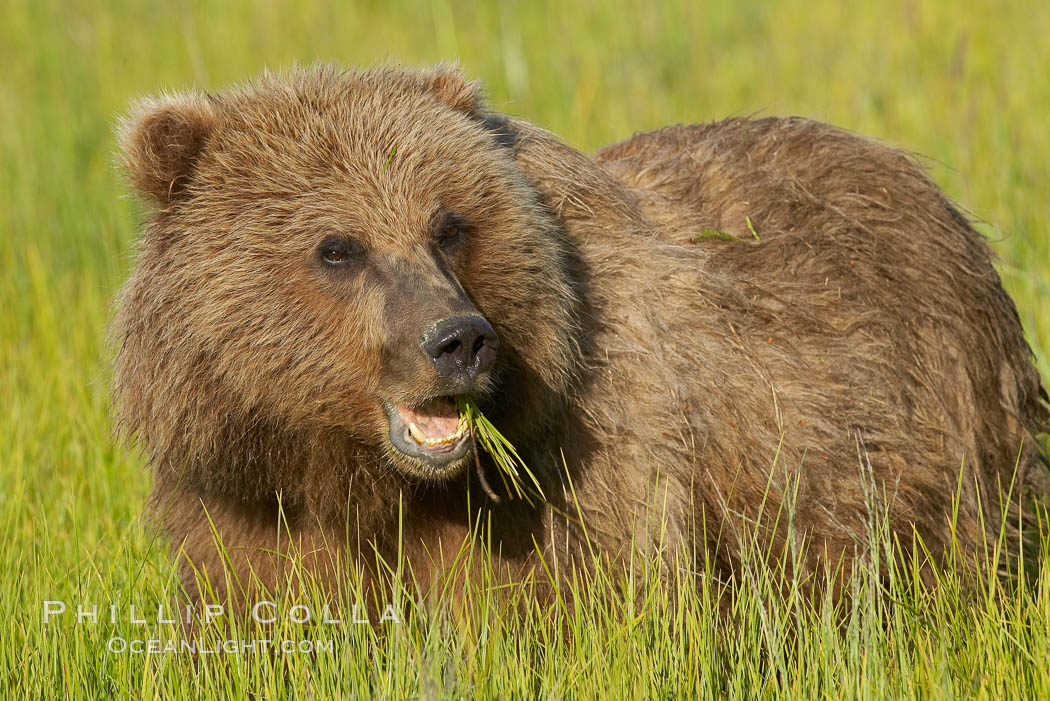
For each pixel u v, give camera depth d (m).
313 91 9.91
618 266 10.31
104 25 27.81
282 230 9.30
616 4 27.39
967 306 11.76
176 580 10.31
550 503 9.83
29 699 9.25
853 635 8.93
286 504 9.82
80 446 13.42
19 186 20.80
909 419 11.12
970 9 25.31
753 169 11.54
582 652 8.95
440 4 24.53
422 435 9.18
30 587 10.72
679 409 9.93
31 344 16.12
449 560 9.96
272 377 9.33
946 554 11.25
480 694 8.48
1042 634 9.30
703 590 9.66
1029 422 12.55
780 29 26.16
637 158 11.75
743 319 10.58
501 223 9.61
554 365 9.59
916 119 20.55
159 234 9.60
